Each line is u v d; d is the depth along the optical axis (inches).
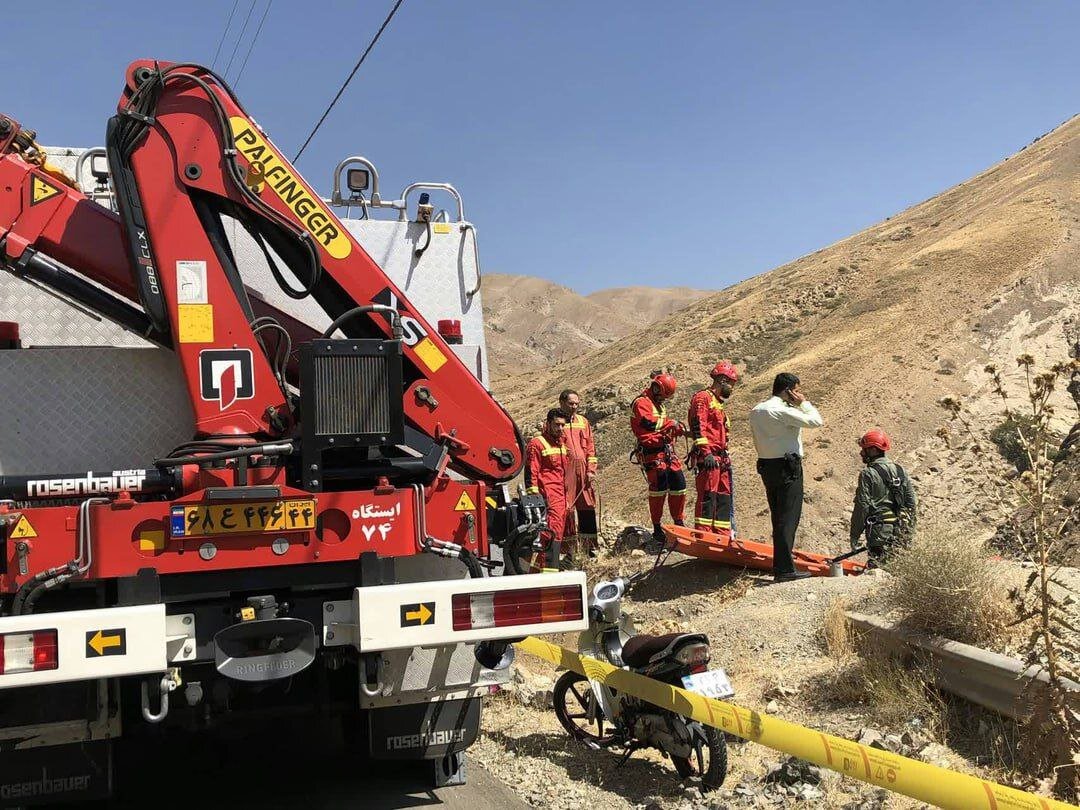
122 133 198.4
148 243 198.2
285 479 195.5
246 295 205.2
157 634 176.7
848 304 2170.3
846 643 284.5
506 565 214.5
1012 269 1971.0
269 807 222.5
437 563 213.2
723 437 469.7
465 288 264.2
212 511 186.4
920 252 2336.4
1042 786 191.8
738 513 1273.4
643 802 217.6
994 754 210.5
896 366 1717.5
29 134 212.1
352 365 196.1
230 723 272.5
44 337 222.8
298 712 215.6
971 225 2386.8
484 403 220.1
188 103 200.4
